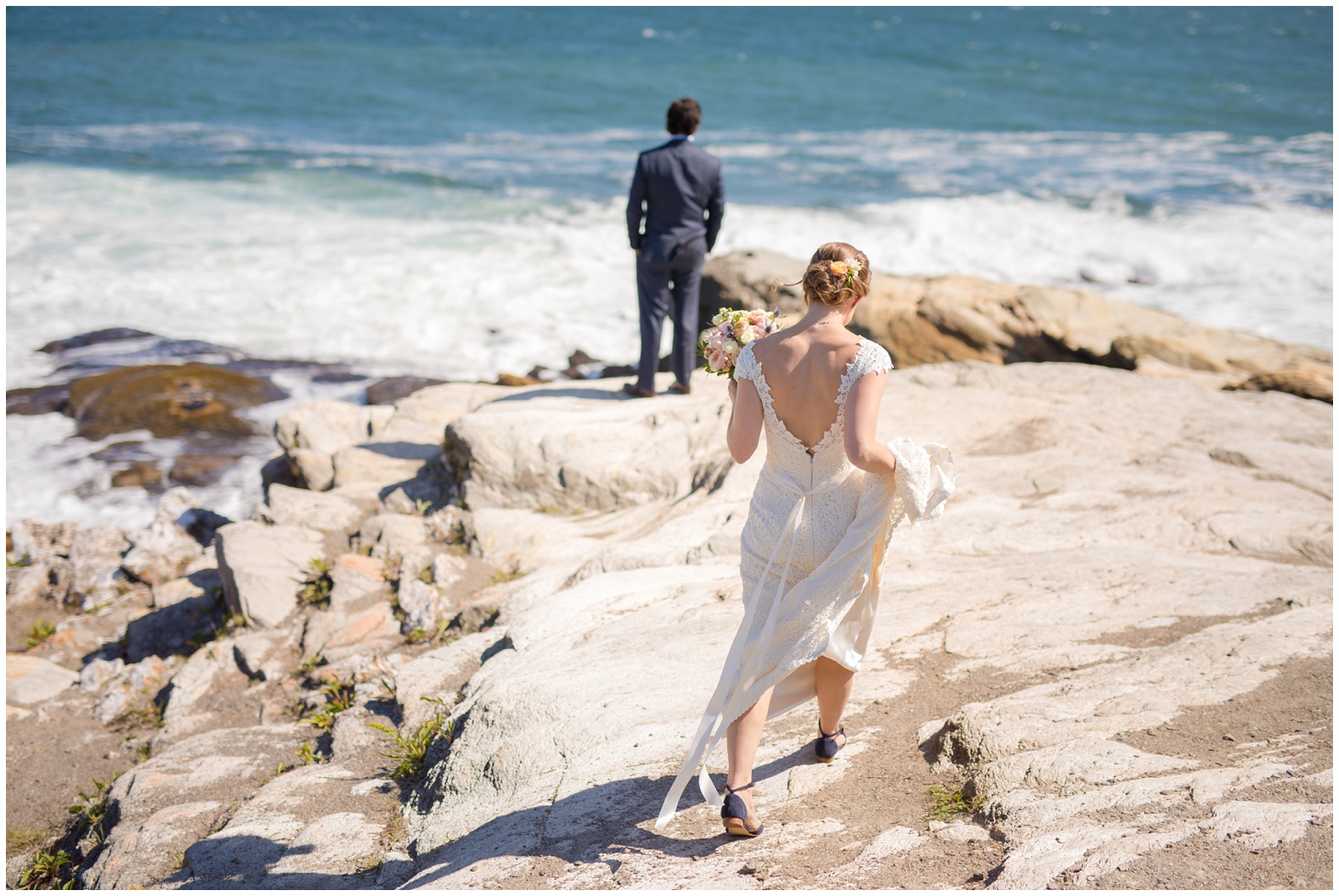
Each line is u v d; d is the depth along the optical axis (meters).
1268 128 28.97
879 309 10.05
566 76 38.09
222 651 5.30
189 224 16.52
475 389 8.34
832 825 2.77
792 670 2.67
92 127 24.59
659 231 6.76
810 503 2.66
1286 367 8.37
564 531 5.94
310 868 3.18
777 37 54.22
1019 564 4.63
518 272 15.03
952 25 62.47
